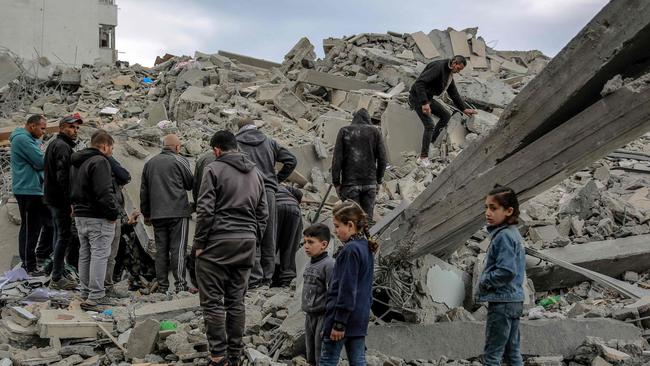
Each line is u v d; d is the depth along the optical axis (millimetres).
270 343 6383
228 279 5715
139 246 8781
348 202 5199
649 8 5020
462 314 6816
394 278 6898
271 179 8102
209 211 5559
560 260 7594
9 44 29312
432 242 6684
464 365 6227
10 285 7934
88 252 7414
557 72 5598
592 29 5352
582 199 8828
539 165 5785
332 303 5082
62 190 7645
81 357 6207
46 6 29797
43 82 17875
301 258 8250
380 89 15047
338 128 12641
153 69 18750
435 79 11172
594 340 6223
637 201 9250
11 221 9430
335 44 17453
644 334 6504
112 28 32375
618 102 5297
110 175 7230
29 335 6547
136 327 6285
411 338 6438
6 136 12859
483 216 6285
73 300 7301
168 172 7945
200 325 6535
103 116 14781
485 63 16500
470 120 12141
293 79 16453
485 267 5375
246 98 14828
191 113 14195
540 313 7023
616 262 7828
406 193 10422
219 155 5840
